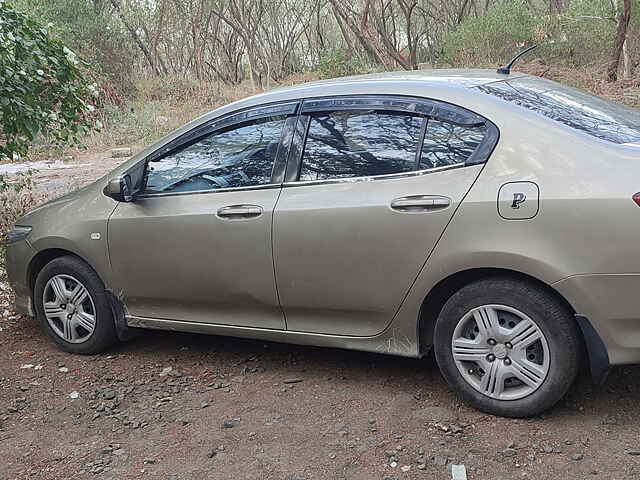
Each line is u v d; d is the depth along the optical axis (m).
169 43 39.56
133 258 4.69
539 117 3.68
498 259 3.54
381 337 4.02
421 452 3.48
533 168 3.53
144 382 4.57
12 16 6.14
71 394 4.45
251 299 4.33
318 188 4.07
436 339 3.85
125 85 26.12
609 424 3.60
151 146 4.76
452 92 3.87
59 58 6.52
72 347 5.10
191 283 4.50
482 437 3.57
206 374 4.64
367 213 3.88
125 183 4.65
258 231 4.20
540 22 22.33
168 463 3.57
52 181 13.03
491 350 3.69
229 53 40.00
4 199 8.34
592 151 3.47
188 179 4.55
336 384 4.32
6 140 7.18
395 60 27.44
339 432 3.74
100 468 3.57
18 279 5.31
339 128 4.11
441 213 3.68
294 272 4.13
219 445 3.71
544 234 3.44
